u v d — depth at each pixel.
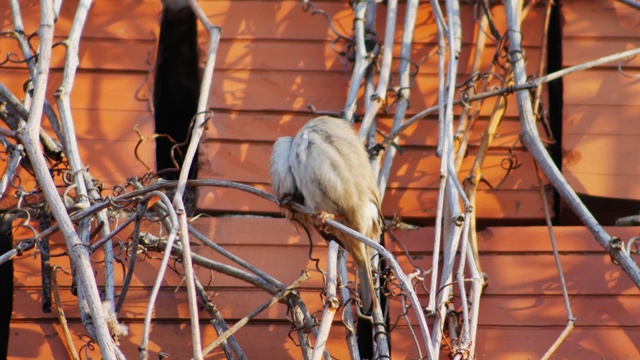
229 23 12.82
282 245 11.44
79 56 12.41
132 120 12.09
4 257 9.27
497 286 10.97
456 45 11.95
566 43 12.60
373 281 10.44
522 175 11.84
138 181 11.04
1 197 10.73
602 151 11.87
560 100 12.58
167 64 12.89
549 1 12.71
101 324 8.05
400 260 11.24
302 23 12.85
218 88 12.41
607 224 11.82
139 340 10.80
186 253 8.23
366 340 11.27
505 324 10.74
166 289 11.05
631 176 11.72
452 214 10.24
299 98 12.38
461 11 12.94
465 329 9.46
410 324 10.34
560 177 10.78
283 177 9.64
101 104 12.16
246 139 12.09
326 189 9.39
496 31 12.51
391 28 12.02
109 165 11.80
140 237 10.80
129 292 11.04
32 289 11.03
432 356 7.75
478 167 11.55
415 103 12.33
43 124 11.95
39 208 11.21
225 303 11.03
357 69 11.73
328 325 8.84
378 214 9.73
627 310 10.80
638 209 11.73
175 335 10.85
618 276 11.00
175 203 8.70
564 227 11.34
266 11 12.91
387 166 11.38
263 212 11.69
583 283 10.98
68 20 12.69
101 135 11.98
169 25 12.91
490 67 12.31
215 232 11.47
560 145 12.20
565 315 10.79
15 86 12.20
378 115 12.18
